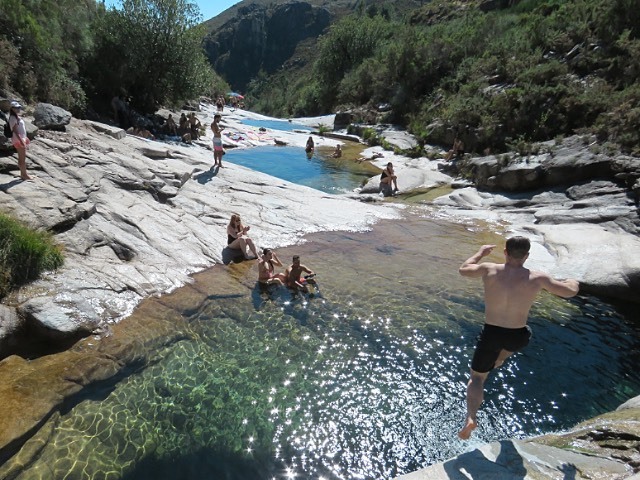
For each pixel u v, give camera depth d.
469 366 7.25
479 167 18.00
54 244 9.08
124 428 5.72
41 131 13.40
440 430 5.91
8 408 5.61
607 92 18.84
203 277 9.95
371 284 9.95
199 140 24.45
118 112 23.95
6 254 7.83
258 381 6.72
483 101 22.92
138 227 10.78
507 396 6.60
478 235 13.51
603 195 13.95
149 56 24.61
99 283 8.58
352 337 7.93
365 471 5.27
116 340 7.39
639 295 9.57
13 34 16.92
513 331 4.28
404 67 33.69
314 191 16.64
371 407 6.29
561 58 22.92
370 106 36.16
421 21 60.78
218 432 5.75
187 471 5.17
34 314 7.11
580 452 4.31
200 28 25.91
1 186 9.83
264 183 16.08
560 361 7.52
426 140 25.78
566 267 10.84
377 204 16.69
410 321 8.48
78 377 6.45
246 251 11.17
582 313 9.21
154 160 14.77
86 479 4.96
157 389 6.45
